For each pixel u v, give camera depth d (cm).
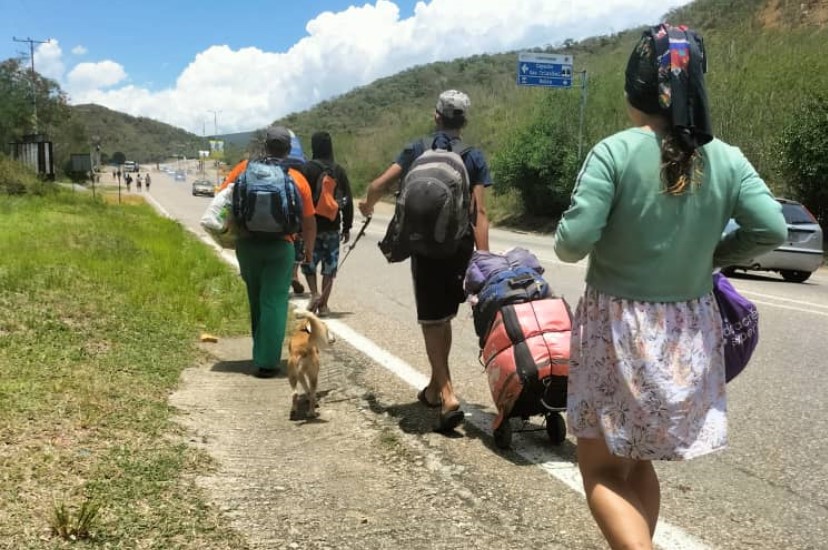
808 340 732
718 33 4125
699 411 226
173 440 379
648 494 250
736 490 370
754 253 234
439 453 401
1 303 628
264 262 557
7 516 274
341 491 344
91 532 271
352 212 834
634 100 231
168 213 3147
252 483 342
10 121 6406
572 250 226
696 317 228
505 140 3372
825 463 408
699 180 220
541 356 378
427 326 445
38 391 414
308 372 457
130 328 625
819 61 2405
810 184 1878
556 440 419
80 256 975
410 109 8150
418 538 301
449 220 411
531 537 307
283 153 568
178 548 271
